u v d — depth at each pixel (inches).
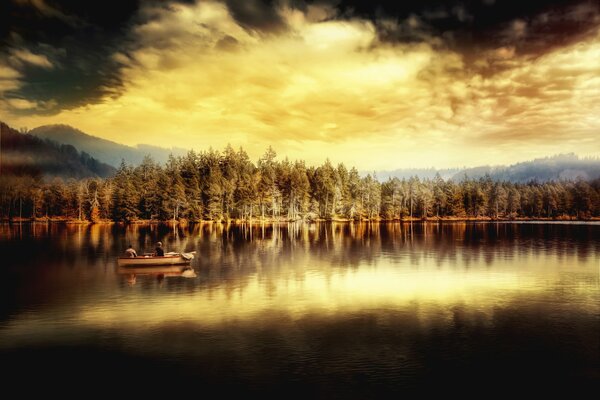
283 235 3326.8
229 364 669.3
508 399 562.9
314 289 1208.8
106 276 1424.7
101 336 804.6
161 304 1038.4
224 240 2864.2
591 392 580.4
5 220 5772.6
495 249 2261.3
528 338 788.0
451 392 578.9
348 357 696.4
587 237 3056.1
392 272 1505.9
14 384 610.9
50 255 1996.8
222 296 1123.3
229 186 5605.3
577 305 1027.3
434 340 776.3
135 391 585.9
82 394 579.8
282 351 721.6
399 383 603.5
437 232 3686.0
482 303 1047.0
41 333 824.3
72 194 5792.3
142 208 5580.7
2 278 1382.9
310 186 6210.6
